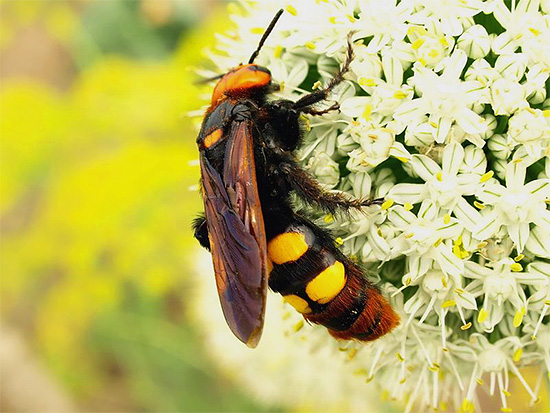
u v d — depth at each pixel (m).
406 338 0.17
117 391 0.32
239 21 0.18
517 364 0.17
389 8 0.16
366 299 0.15
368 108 0.16
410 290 0.16
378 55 0.16
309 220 0.16
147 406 0.32
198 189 0.18
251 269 0.14
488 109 0.16
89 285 0.26
